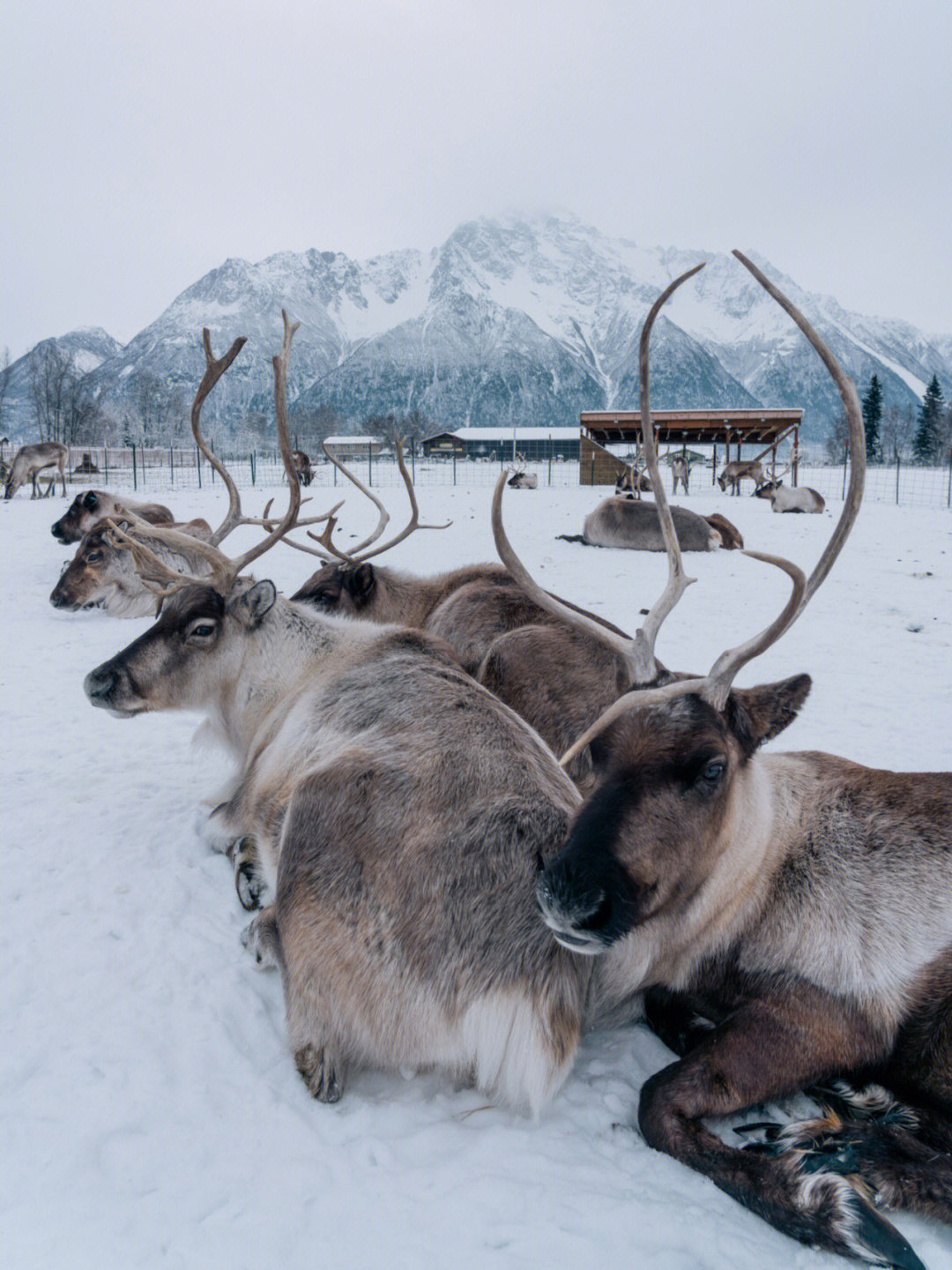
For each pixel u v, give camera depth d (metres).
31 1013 3.11
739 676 7.57
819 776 3.38
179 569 10.61
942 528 20.23
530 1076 2.67
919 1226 2.40
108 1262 2.14
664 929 2.99
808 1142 2.58
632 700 2.71
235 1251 2.19
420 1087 2.86
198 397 5.32
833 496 33.66
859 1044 2.78
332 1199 2.36
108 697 4.22
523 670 4.71
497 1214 2.31
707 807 2.71
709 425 35.56
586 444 38.75
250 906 3.84
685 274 2.74
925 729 6.14
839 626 9.62
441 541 16.73
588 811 2.61
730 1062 2.68
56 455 27.78
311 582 6.17
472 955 2.72
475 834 2.86
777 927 2.97
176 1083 2.80
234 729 4.39
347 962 2.77
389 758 3.04
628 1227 2.29
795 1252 2.26
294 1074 2.88
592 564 14.15
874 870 2.99
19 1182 2.38
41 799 5.02
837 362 2.60
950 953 2.76
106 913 3.79
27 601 11.34
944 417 74.50
